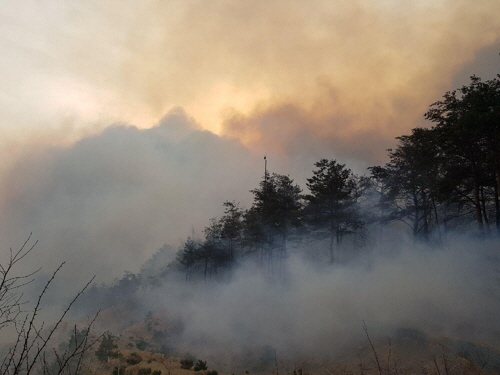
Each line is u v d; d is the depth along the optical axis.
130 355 18.89
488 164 22.06
